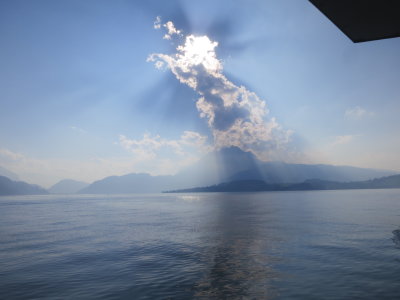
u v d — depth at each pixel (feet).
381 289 41.47
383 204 286.25
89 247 82.79
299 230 107.96
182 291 42.68
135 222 157.69
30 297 41.39
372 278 46.85
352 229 108.27
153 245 83.82
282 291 41.50
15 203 524.93
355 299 37.78
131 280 48.80
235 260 62.18
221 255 67.82
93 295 41.68
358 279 46.44
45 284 47.42
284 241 84.84
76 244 88.74
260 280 47.14
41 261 65.31
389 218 148.87
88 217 200.54
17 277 51.93
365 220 140.36
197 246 80.74
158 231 116.47
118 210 284.41
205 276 50.39
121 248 79.87
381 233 97.40
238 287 43.88
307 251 69.72
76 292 43.09
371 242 80.59
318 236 92.79
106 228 131.23
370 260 59.47
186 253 71.15
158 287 44.75
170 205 375.66
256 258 63.52
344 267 54.08
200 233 107.86
